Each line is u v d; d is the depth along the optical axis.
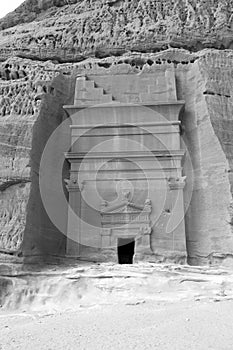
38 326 7.46
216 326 6.39
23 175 15.44
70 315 9.09
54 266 15.23
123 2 21.92
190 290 11.88
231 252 14.68
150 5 21.45
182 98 18.50
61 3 24.52
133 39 20.38
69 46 20.58
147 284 12.24
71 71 19.44
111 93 18.59
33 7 25.12
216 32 20.11
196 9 20.95
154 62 19.44
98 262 15.55
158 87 18.23
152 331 6.24
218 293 11.27
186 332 6.02
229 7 20.92
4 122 16.66
